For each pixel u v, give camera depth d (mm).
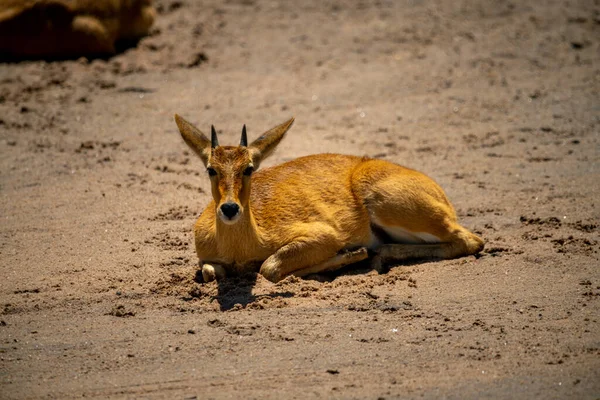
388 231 12664
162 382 9203
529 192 15242
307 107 20547
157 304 11148
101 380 9297
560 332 10156
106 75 22422
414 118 19797
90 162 17031
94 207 14688
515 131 18812
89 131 18859
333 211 12188
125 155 17500
